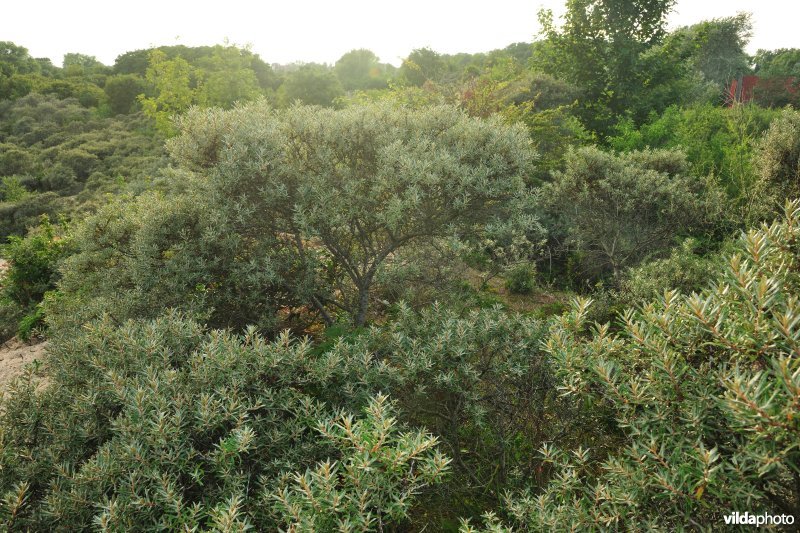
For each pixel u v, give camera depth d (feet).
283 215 15.72
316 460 9.04
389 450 6.81
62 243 30.73
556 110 37.42
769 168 23.03
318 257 17.11
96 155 85.92
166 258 16.72
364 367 10.17
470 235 16.97
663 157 23.54
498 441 9.98
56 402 10.43
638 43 48.62
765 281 5.05
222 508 7.23
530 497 8.11
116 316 15.58
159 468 8.08
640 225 22.91
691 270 16.90
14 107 123.85
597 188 22.53
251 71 89.15
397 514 6.85
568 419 9.32
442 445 10.43
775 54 124.57
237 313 16.47
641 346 6.14
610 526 6.29
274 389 9.84
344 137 15.42
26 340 24.63
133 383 9.48
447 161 14.12
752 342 5.05
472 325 11.18
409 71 89.20
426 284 18.37
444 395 10.76
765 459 4.53
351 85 214.28
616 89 49.19
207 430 8.71
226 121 15.64
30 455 9.20
